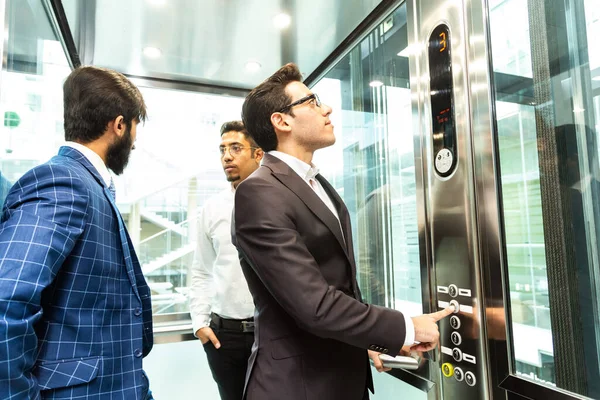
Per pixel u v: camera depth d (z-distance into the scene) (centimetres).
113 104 96
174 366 222
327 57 202
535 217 95
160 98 238
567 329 87
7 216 76
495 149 105
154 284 234
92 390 80
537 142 95
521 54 99
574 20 88
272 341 93
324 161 208
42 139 144
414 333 86
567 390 87
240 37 180
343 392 91
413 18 133
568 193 88
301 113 106
